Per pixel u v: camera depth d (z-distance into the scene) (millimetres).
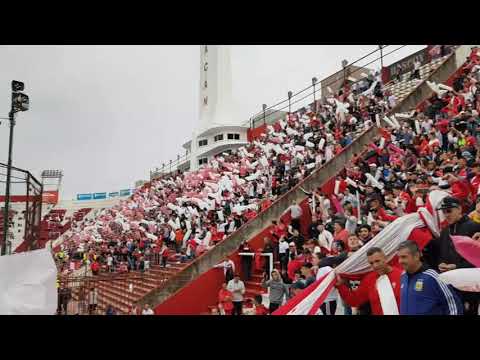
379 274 3805
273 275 9469
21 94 11445
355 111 20484
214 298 14266
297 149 19312
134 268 21891
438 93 16234
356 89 23969
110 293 19734
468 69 17750
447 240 3738
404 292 3463
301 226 14789
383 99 20469
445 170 8320
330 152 16938
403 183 10328
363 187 11797
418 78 22312
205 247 15789
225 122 44906
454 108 14555
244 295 12680
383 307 3590
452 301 3234
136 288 17688
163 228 22109
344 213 10148
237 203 18969
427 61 24750
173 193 30297
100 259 27484
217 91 46000
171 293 13969
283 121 26891
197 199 21828
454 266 3486
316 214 12750
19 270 3389
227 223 16734
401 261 3445
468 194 6301
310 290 4059
